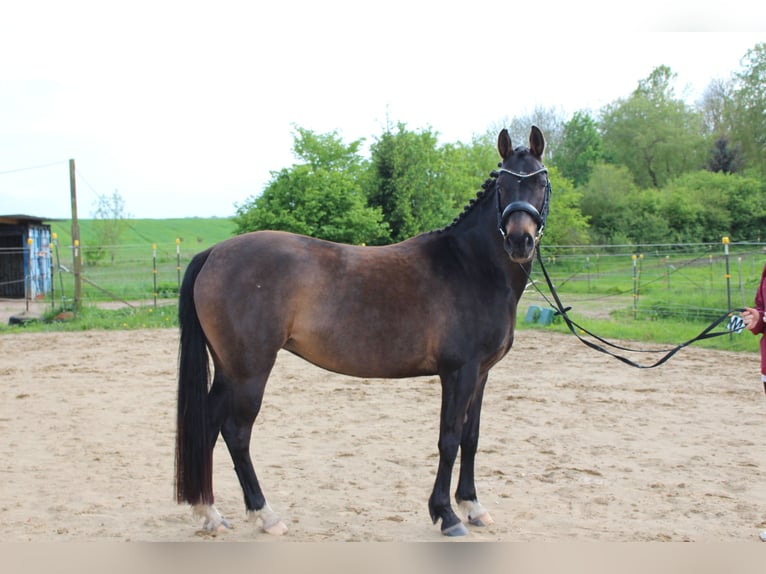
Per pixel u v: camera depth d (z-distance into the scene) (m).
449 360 4.44
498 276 4.55
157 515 4.75
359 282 4.40
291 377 10.37
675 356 11.97
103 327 16.61
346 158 26.22
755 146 47.69
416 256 4.59
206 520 4.49
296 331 4.37
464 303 4.46
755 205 41.50
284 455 6.31
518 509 4.90
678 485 5.40
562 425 7.40
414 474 5.76
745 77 47.72
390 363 4.44
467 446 4.69
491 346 4.52
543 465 5.98
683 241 40.31
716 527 4.54
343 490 5.34
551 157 55.44
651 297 20.17
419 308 4.41
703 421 7.55
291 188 21.28
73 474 5.66
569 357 12.02
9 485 5.34
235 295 4.27
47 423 7.43
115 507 4.89
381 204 25.17
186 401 4.32
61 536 4.33
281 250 4.38
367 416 7.91
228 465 6.05
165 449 6.48
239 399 4.32
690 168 50.44
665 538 4.32
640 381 9.88
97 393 9.05
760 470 5.80
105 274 30.41
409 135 25.36
